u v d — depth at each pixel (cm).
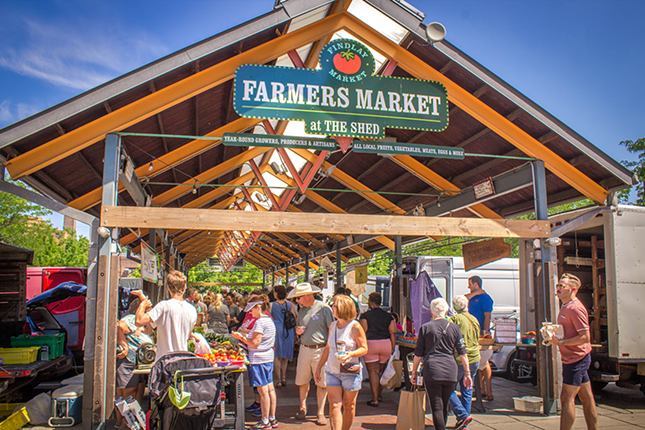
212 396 400
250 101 583
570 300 503
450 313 755
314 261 2117
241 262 2752
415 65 646
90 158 638
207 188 1148
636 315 742
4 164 529
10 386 643
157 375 403
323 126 603
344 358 453
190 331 487
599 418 639
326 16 624
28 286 1167
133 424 479
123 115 562
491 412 659
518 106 647
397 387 737
